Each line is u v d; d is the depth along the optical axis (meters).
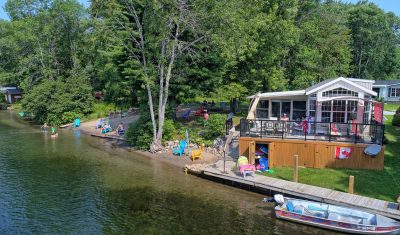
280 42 38.16
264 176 22.23
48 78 63.62
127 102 53.91
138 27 31.84
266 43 37.59
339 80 24.53
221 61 35.75
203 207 19.33
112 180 24.41
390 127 33.47
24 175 25.84
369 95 25.75
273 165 24.36
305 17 47.12
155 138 32.34
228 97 36.84
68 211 19.28
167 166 27.67
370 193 18.97
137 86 36.97
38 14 64.88
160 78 32.22
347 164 22.89
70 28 67.81
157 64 34.75
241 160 22.58
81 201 20.67
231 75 38.75
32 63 65.44
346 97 23.84
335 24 51.53
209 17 30.23
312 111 25.95
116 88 44.84
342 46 49.84
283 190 19.73
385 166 22.89
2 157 31.31
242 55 35.34
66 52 69.75
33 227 17.44
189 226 17.14
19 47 66.06
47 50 66.50
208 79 36.31
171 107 36.72
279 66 43.03
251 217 17.98
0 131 46.81
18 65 69.25
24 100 56.81
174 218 18.06
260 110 31.77
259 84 39.34
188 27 31.86
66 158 30.91
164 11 29.88
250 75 38.81
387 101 60.12
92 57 67.75
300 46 43.88
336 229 16.31
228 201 20.09
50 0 69.69
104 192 22.05
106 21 31.52
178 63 34.59
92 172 26.45
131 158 30.62
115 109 57.97
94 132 43.91
